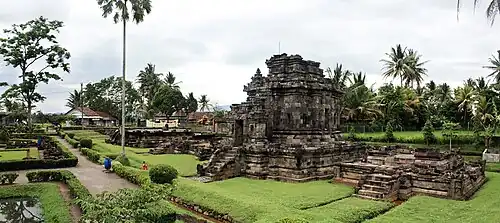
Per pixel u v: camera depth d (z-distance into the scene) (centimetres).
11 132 6194
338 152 3145
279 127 3177
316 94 3177
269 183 2733
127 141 5447
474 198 2231
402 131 6556
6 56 6228
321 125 3228
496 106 5134
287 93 3147
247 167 3045
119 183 2588
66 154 3638
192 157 4253
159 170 2327
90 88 11400
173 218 1648
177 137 5744
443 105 7012
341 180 2747
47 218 1833
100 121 10375
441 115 6812
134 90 11000
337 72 7319
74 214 1850
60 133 6531
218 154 3081
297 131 3089
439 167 2448
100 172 3039
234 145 3241
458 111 6656
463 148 4681
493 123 4756
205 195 2030
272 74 3275
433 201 2070
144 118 10419
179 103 9738
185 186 2212
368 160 2922
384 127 6450
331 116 3378
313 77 3206
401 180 2362
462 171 2475
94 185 2517
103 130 7425
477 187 2608
